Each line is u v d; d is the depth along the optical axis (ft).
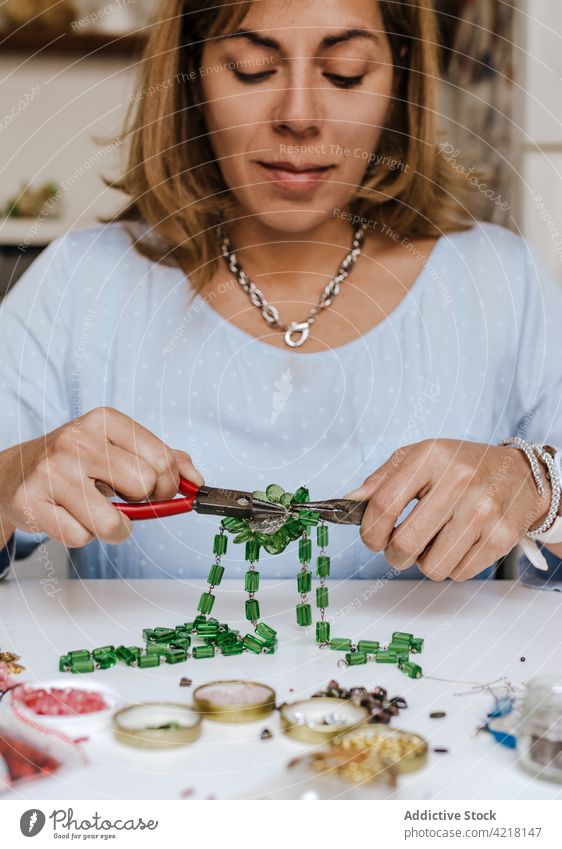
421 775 1.99
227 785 1.96
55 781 1.98
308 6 3.84
